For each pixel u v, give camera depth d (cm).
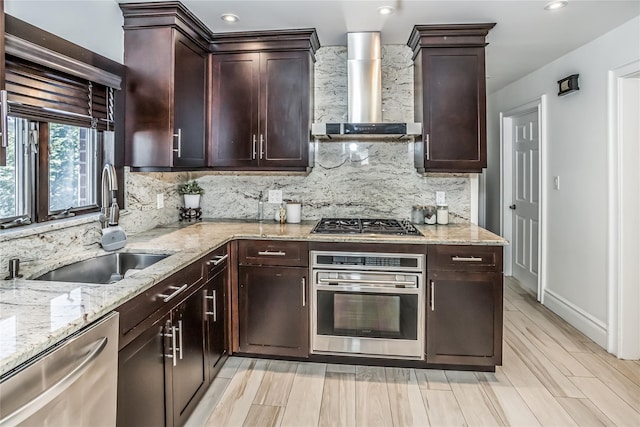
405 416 213
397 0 235
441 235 262
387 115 318
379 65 292
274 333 269
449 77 282
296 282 264
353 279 259
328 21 269
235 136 299
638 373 258
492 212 519
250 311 270
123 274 223
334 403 225
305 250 262
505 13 252
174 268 182
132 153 253
